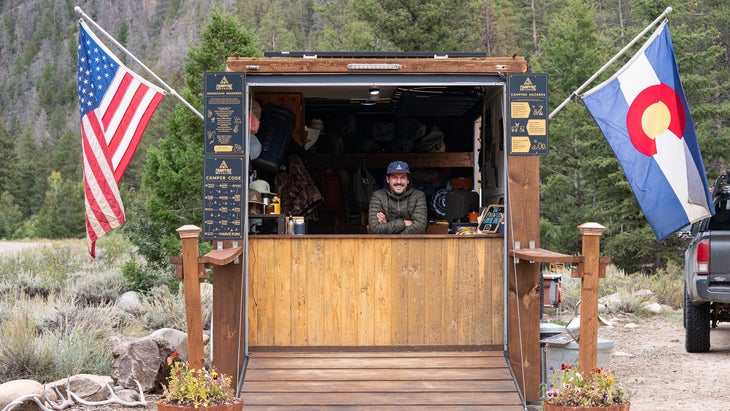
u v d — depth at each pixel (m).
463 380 7.71
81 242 39.78
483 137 10.06
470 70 7.89
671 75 7.97
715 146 26.34
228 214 7.84
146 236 17.50
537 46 49.72
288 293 8.10
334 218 11.54
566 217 28.52
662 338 12.77
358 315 8.10
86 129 8.33
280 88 9.34
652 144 7.93
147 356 8.99
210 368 7.33
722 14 34.44
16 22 188.00
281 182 9.74
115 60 8.50
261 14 81.94
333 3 57.25
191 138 17.17
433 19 31.77
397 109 10.77
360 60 7.88
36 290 17.81
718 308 11.58
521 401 7.50
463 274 8.13
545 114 7.89
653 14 27.81
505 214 7.98
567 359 7.95
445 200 10.73
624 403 6.46
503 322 8.10
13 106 161.38
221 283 7.86
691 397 8.61
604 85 8.03
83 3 175.75
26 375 9.71
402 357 7.99
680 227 7.87
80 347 10.20
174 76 48.25
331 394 7.52
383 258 8.13
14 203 79.25
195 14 135.62
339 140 11.27
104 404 8.30
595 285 6.87
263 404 7.41
